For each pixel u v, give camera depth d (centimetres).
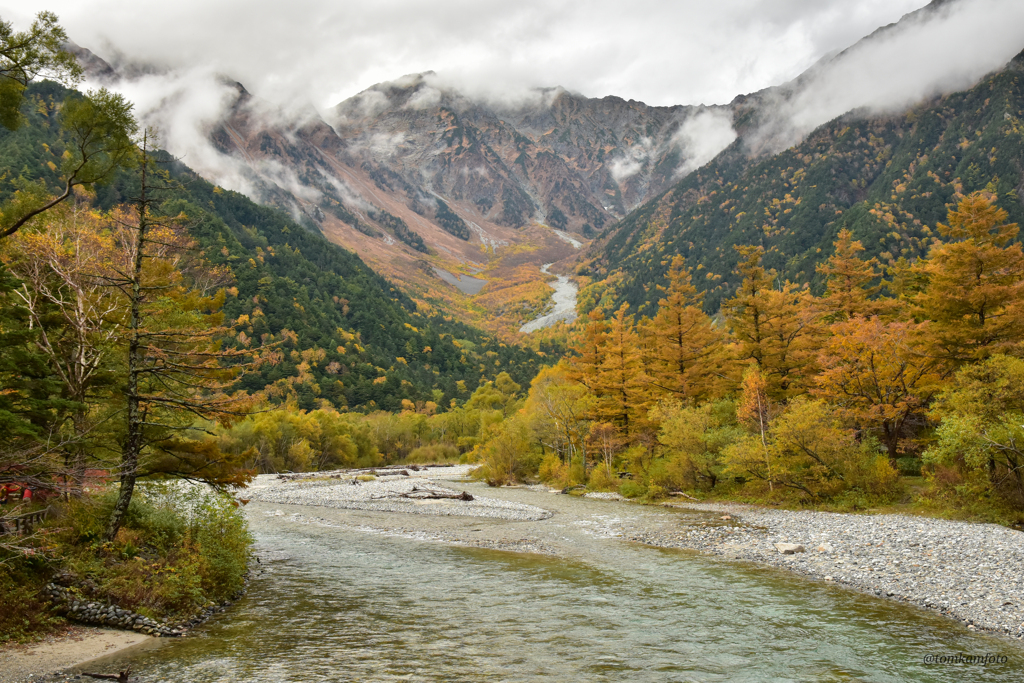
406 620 1689
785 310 5266
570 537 3058
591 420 5841
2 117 1558
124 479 1831
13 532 1611
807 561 2380
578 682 1243
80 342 2023
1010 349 3628
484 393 13938
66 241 2105
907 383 3988
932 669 1313
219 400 1881
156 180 1889
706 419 4644
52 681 1234
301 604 1859
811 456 3759
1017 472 2877
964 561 2142
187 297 2142
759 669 1318
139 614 1577
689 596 1931
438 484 6241
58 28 1562
